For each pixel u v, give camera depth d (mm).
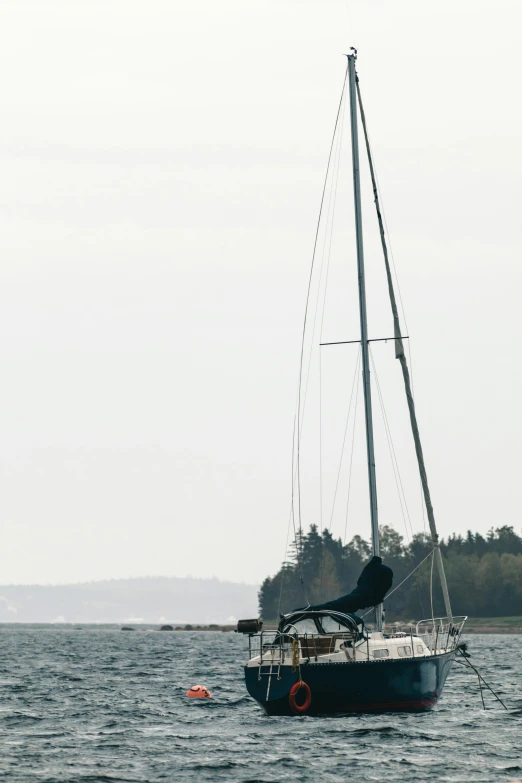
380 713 133250
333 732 125938
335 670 127375
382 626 139750
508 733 125812
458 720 136500
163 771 104688
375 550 143875
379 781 99875
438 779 100625
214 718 143875
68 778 101312
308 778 101188
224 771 104438
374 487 147125
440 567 151875
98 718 145000
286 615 132500
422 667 133000
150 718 144625
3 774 103312
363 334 152375
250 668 130625
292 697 126000
